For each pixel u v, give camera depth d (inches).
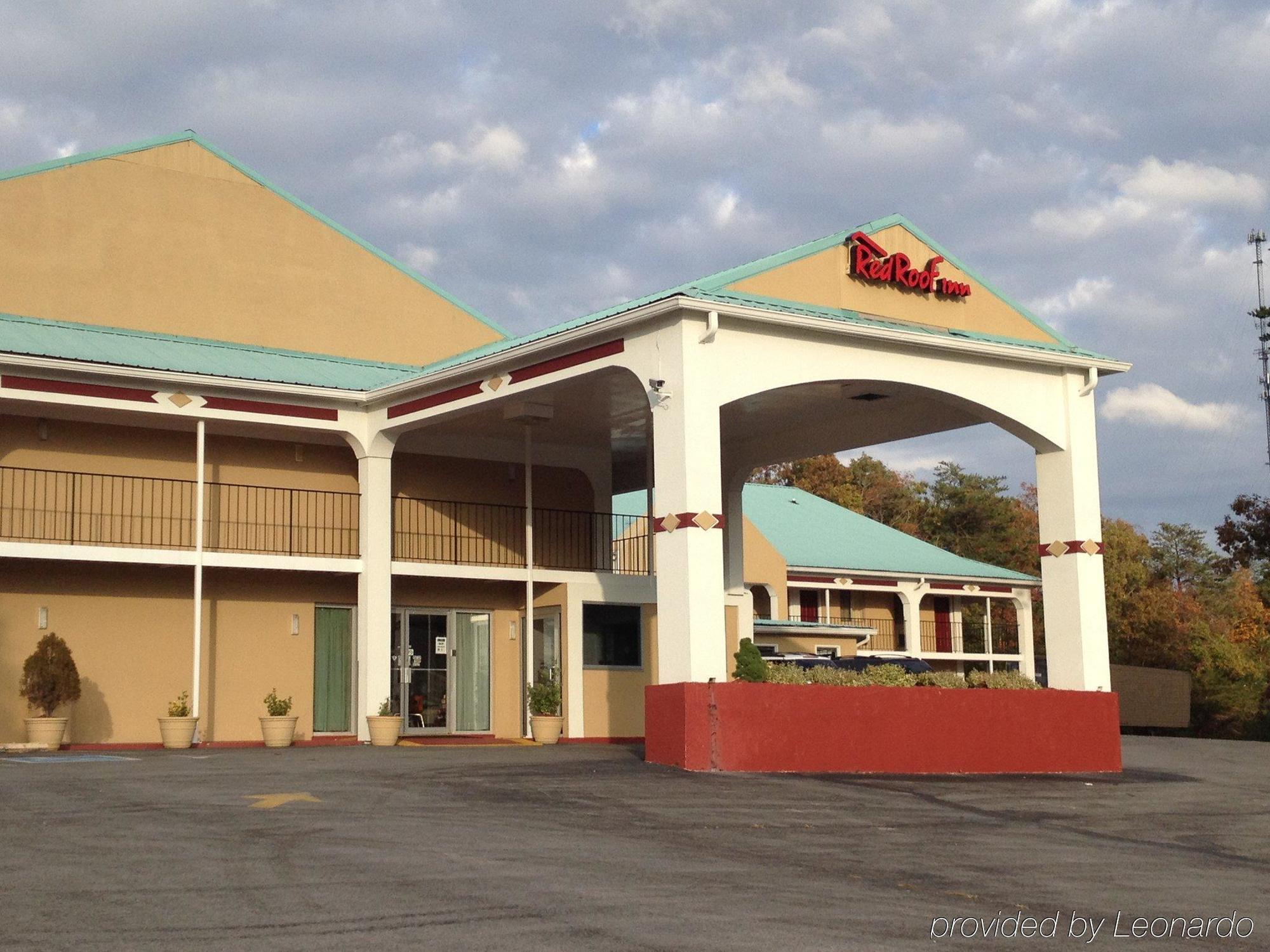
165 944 299.1
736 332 715.4
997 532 2524.6
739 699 674.8
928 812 573.9
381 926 320.5
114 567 878.4
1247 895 426.3
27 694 807.7
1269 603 2069.4
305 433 933.8
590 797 560.4
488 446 1031.6
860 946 322.3
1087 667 818.8
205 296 986.1
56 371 808.9
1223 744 1121.4
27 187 925.2
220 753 778.8
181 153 990.4
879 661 1188.5
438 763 692.1
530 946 306.5
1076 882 432.8
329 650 952.9
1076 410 844.0
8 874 369.1
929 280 801.6
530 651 967.0
